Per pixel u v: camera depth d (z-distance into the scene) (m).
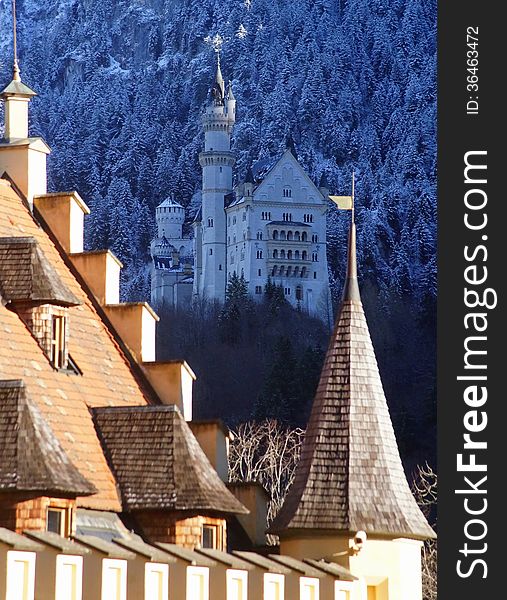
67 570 44.78
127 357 73.81
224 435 74.69
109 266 75.00
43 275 64.69
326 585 64.81
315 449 70.88
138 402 71.12
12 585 41.62
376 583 68.62
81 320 71.69
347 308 74.06
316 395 72.75
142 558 49.75
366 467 70.25
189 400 74.44
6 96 76.38
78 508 58.47
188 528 61.66
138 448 63.03
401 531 68.69
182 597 51.56
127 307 74.31
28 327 64.31
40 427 53.44
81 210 76.44
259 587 57.62
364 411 71.69
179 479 62.16
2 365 61.06
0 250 65.31
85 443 62.41
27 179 75.25
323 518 68.31
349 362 72.75
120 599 47.84
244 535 72.75
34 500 52.25
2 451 52.50
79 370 67.44
